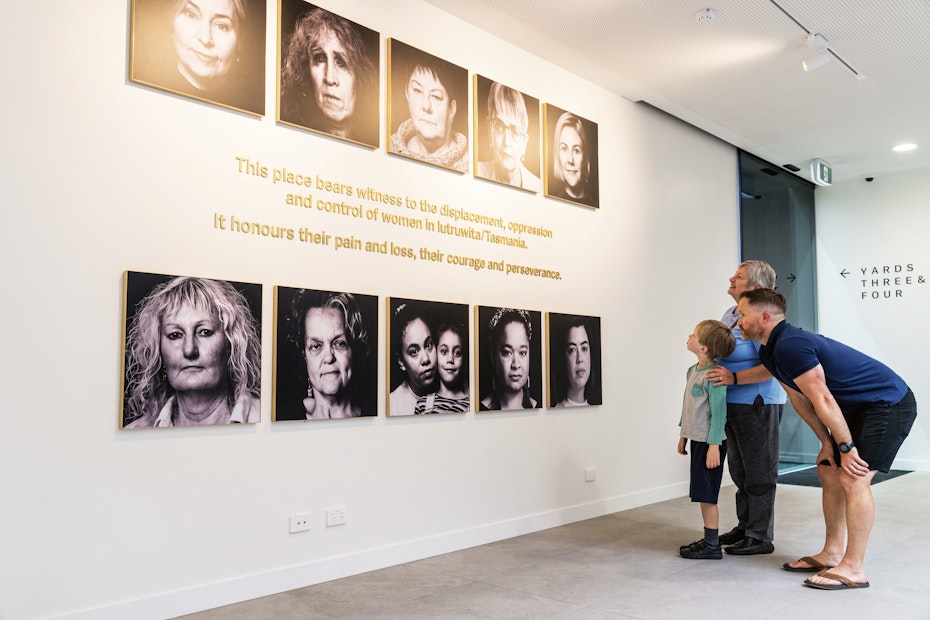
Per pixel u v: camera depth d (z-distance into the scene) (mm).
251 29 4273
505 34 5859
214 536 3932
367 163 4844
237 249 4141
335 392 4492
